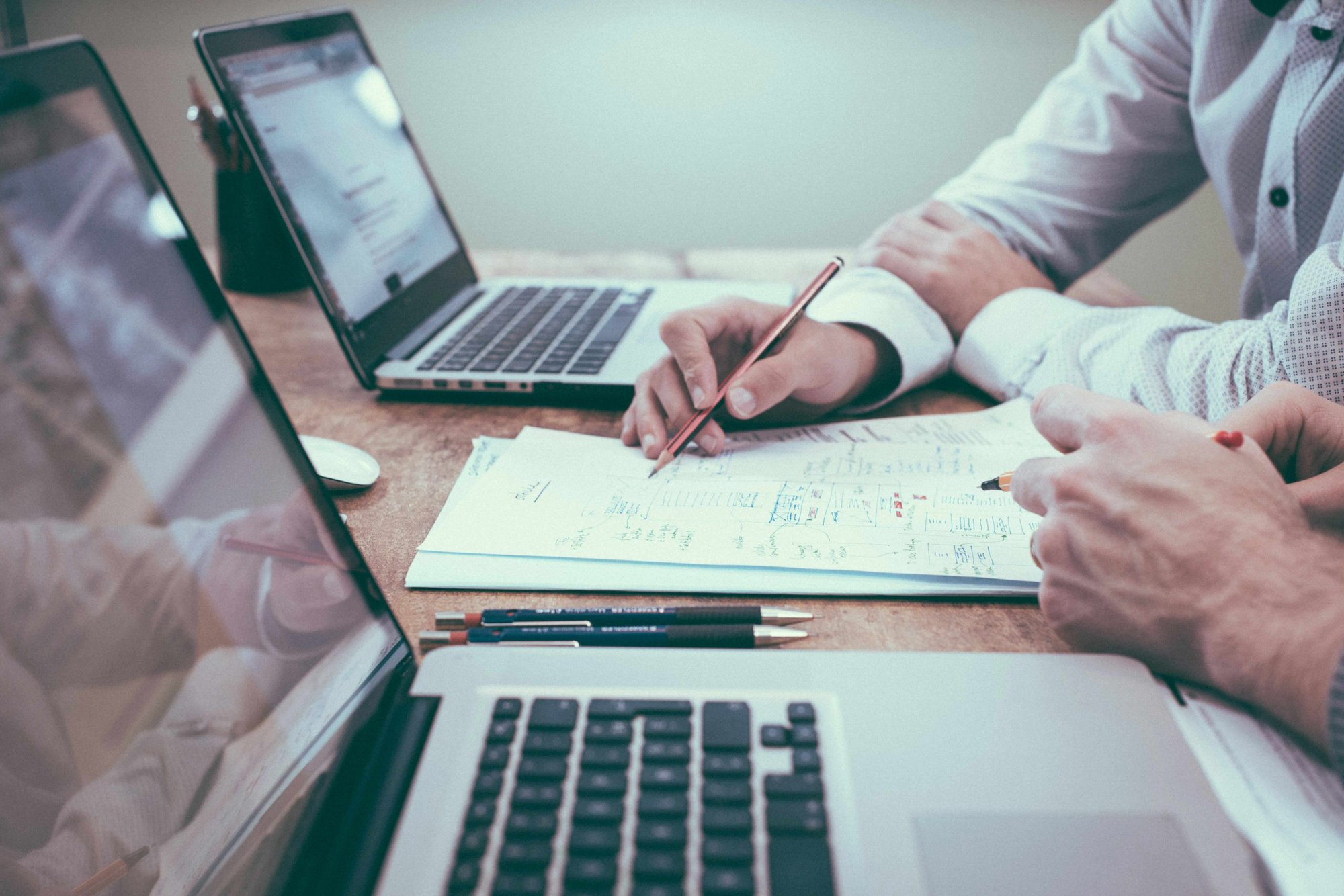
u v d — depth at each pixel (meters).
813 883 0.27
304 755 0.33
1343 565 0.35
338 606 0.38
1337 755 0.30
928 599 0.46
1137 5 0.91
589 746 0.31
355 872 0.29
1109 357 0.65
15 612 0.28
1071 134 0.93
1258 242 0.81
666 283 0.96
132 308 0.32
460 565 0.49
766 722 0.32
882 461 0.59
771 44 1.75
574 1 1.74
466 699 0.34
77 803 0.29
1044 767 0.31
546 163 1.90
